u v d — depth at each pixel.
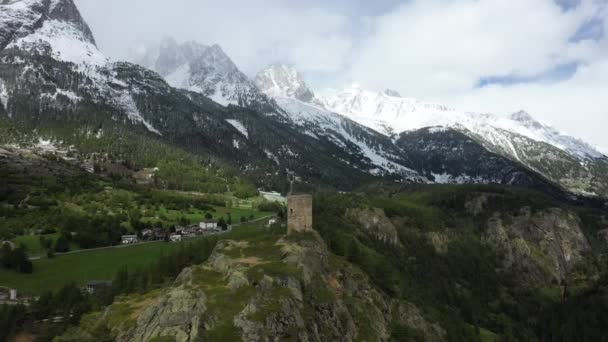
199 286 98.75
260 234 150.62
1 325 120.19
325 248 130.38
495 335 194.25
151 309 94.56
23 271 169.88
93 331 99.56
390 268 160.88
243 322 86.50
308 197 132.38
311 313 98.75
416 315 139.25
